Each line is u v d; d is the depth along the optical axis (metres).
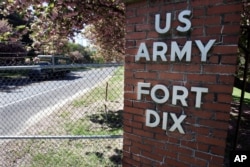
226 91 1.93
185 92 2.13
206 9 1.96
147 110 2.40
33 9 4.77
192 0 2.02
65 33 5.23
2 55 14.48
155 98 2.33
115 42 7.42
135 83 2.46
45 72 9.44
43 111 6.91
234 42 1.87
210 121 2.04
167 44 2.19
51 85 9.64
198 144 2.12
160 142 2.35
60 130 5.26
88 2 4.67
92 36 8.81
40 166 3.62
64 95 8.63
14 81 9.95
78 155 4.00
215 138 2.03
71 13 4.56
